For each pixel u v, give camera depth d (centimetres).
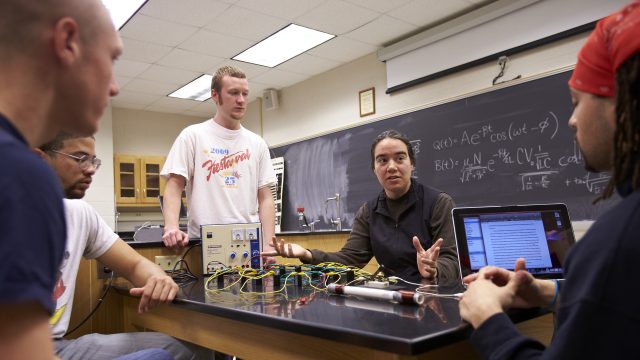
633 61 54
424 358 77
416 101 421
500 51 355
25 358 43
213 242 172
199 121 680
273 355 98
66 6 52
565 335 56
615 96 58
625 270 52
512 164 334
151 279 126
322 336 79
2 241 41
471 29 374
